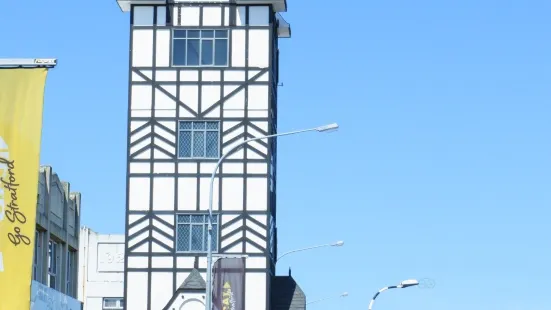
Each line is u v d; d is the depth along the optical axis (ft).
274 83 248.32
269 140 235.81
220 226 233.96
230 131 236.63
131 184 236.22
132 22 239.91
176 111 237.66
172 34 239.71
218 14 240.12
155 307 232.12
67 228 247.91
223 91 237.86
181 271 232.94
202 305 227.20
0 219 89.71
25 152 90.58
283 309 239.71
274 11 246.27
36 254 220.43
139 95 238.27
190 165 236.22
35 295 198.49
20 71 91.61
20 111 91.04
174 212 234.99
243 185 235.20
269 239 234.79
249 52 238.89
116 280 356.18
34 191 90.27
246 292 231.91
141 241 234.58
